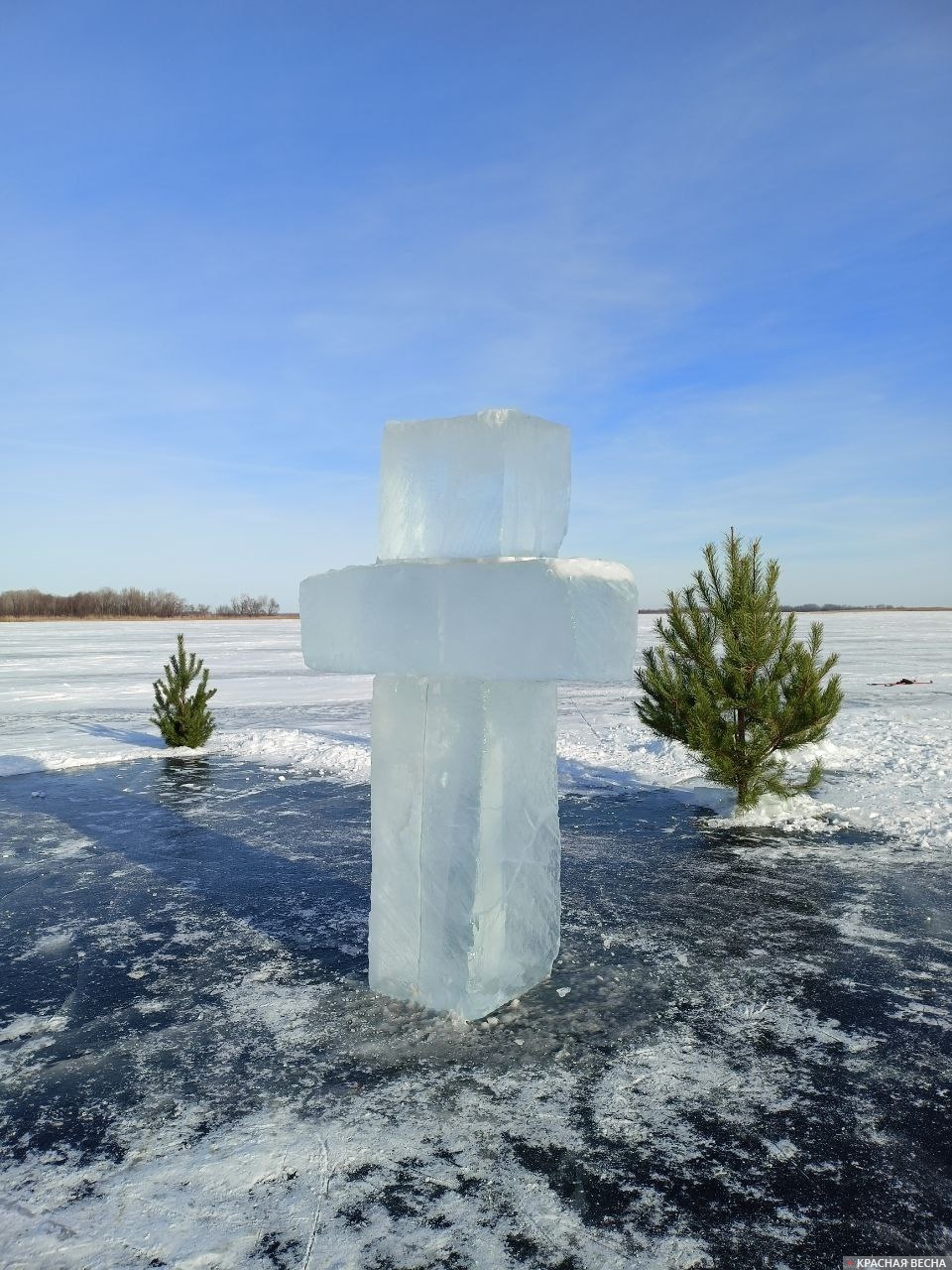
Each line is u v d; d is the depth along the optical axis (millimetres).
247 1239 2408
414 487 3807
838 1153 2812
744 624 7391
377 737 4031
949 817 7711
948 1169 2729
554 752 4305
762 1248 2361
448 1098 3158
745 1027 3746
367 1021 3818
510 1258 2322
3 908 5520
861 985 4203
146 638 51188
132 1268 2303
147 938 4961
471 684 3709
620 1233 2420
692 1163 2756
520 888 4039
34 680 23812
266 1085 3273
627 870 6270
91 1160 2809
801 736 7602
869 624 68375
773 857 6609
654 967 4426
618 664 3242
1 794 9266
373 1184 2652
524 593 3201
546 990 4137
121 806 8633
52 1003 4086
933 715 14562
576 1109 3078
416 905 3947
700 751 7762
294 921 5234
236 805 8656
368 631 3703
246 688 22016
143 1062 3486
